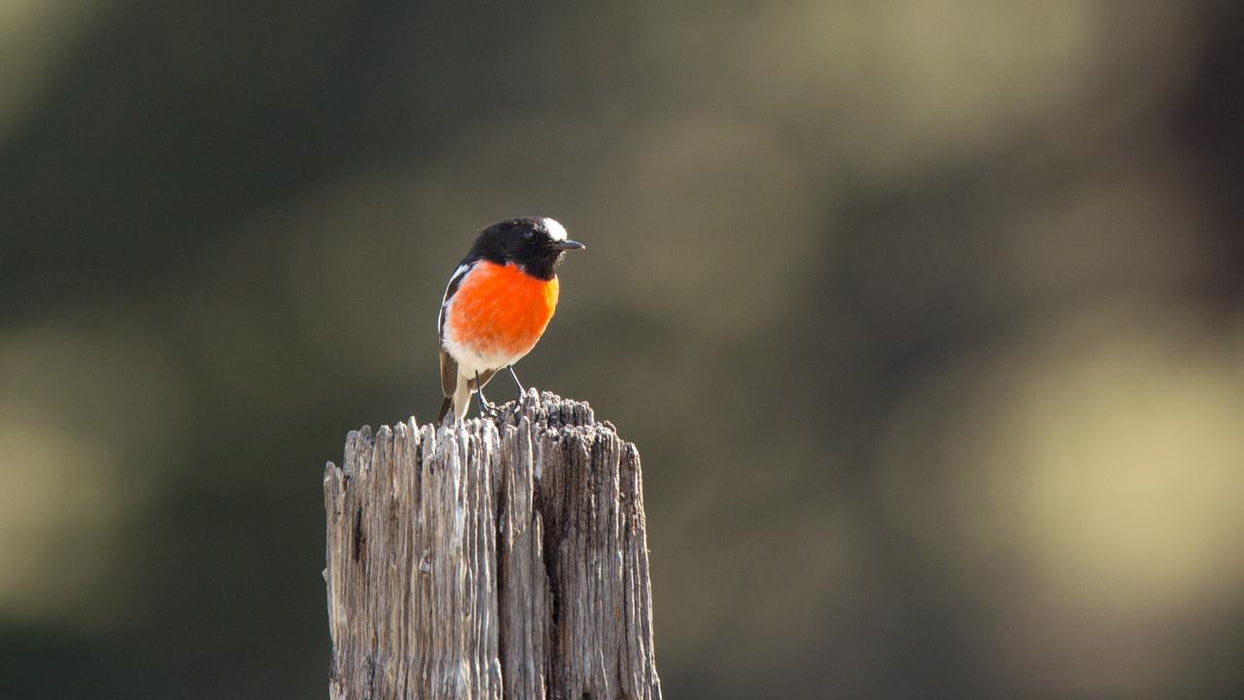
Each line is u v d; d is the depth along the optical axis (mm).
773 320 18609
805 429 18781
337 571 4781
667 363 18438
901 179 18703
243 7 18406
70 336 18906
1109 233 19109
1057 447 19453
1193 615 19734
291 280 18812
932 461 19125
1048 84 18844
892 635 19156
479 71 18594
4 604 18922
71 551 19047
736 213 18391
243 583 18906
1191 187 19188
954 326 18922
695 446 18562
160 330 18875
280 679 18969
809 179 18469
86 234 18781
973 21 18469
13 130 18547
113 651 19016
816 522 18938
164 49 18469
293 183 18703
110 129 18578
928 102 18578
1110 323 19250
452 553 4555
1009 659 19453
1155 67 19094
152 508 18938
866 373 18828
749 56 18500
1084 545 19688
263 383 18750
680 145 18547
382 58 18641
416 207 18609
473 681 4535
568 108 18547
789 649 19031
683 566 18672
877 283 18766
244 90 18578
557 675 4648
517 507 4617
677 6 18422
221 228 18812
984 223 18859
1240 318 19234
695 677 18859
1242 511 19578
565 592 4668
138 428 18969
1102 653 19562
